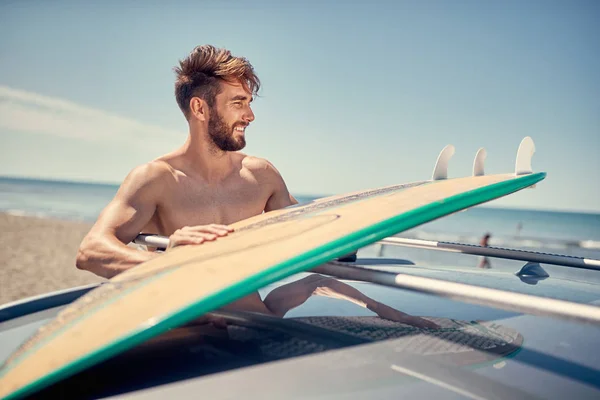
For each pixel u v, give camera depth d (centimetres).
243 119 203
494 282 167
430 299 139
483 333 107
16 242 1927
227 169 212
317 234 113
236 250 115
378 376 83
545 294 149
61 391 81
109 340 78
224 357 93
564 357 93
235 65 198
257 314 116
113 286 108
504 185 153
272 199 230
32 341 89
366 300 135
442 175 196
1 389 73
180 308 83
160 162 195
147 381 83
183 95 205
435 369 86
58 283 1184
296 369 86
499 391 78
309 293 142
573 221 4444
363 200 154
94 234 168
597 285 167
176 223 193
